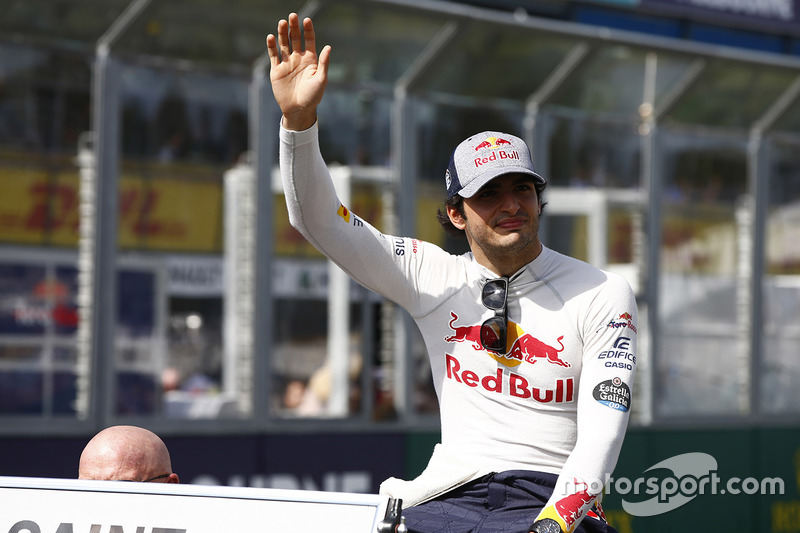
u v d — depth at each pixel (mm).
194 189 23469
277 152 24438
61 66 22016
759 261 31172
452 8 24875
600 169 28641
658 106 29125
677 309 29797
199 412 23250
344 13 24094
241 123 24078
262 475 23844
